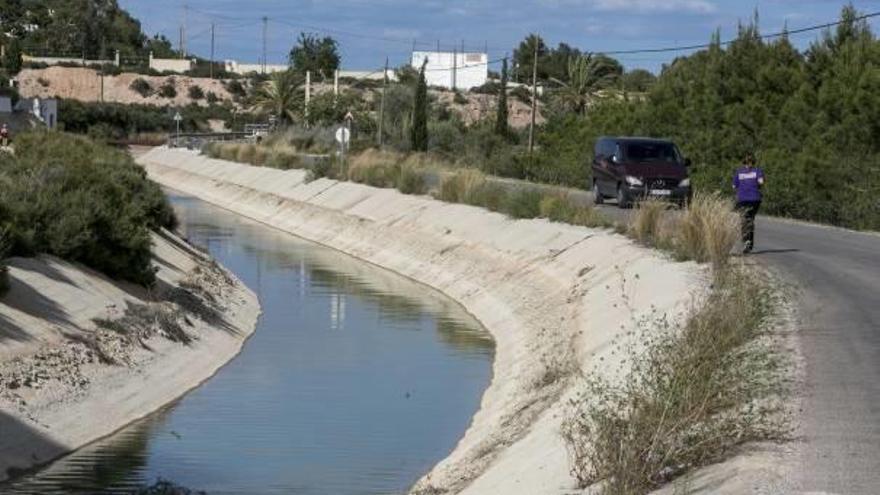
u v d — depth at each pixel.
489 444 18.50
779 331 16.53
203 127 134.88
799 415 12.00
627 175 39.16
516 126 128.38
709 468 10.74
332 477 18.14
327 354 28.56
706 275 23.47
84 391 22.31
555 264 33.59
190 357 27.09
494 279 36.53
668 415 11.34
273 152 80.81
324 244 53.25
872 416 11.94
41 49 181.00
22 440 19.27
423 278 41.72
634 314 22.48
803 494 9.47
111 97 148.62
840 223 39.19
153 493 17.00
